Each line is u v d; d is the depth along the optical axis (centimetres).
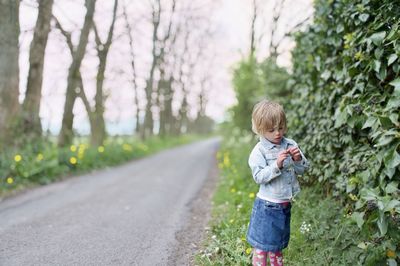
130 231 497
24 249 421
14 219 546
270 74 866
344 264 305
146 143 2238
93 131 1498
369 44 340
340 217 377
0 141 921
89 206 638
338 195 419
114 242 452
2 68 929
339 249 327
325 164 457
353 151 386
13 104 951
